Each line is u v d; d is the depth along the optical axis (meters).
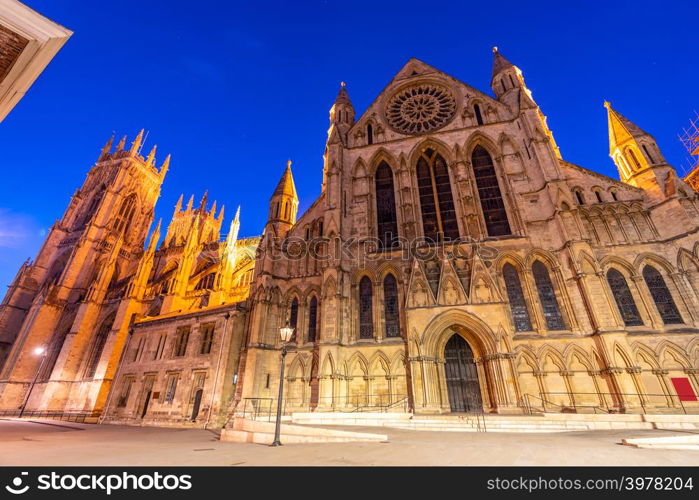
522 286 31.31
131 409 37.81
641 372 25.53
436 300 30.91
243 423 20.50
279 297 36.22
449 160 40.12
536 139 36.75
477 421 22.11
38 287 84.75
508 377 26.72
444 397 28.00
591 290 28.08
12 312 79.06
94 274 81.75
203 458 12.12
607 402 25.09
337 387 29.52
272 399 30.97
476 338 29.58
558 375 27.11
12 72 10.38
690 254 27.80
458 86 45.78
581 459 10.83
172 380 36.97
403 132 44.44
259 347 32.53
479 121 42.69
